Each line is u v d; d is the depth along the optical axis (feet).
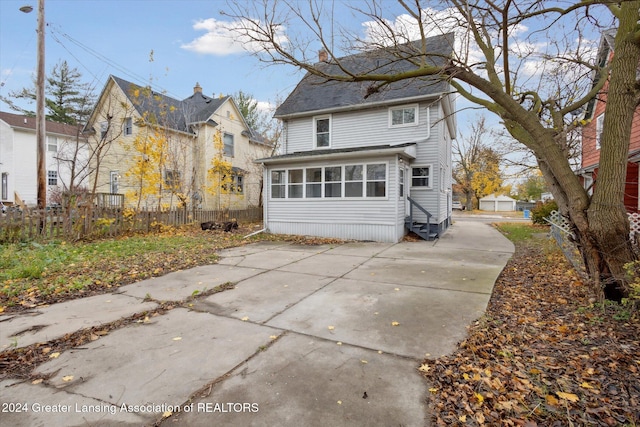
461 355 9.67
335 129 44.60
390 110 41.42
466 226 57.21
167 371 8.90
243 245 32.40
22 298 15.16
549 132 14.24
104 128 56.54
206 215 48.65
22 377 8.64
